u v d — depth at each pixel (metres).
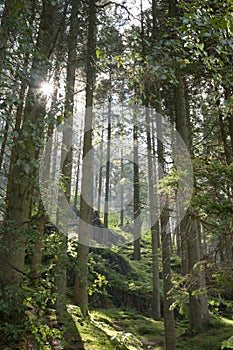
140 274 12.91
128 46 3.60
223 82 3.25
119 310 9.97
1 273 3.68
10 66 2.60
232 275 3.05
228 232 2.95
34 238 3.49
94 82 8.12
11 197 4.02
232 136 5.79
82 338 4.61
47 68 3.34
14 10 2.98
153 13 7.41
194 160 3.25
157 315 10.02
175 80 3.09
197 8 2.68
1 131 2.35
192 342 6.33
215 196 2.99
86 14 6.24
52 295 3.35
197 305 7.00
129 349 4.92
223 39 2.62
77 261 3.88
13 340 3.36
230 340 2.45
